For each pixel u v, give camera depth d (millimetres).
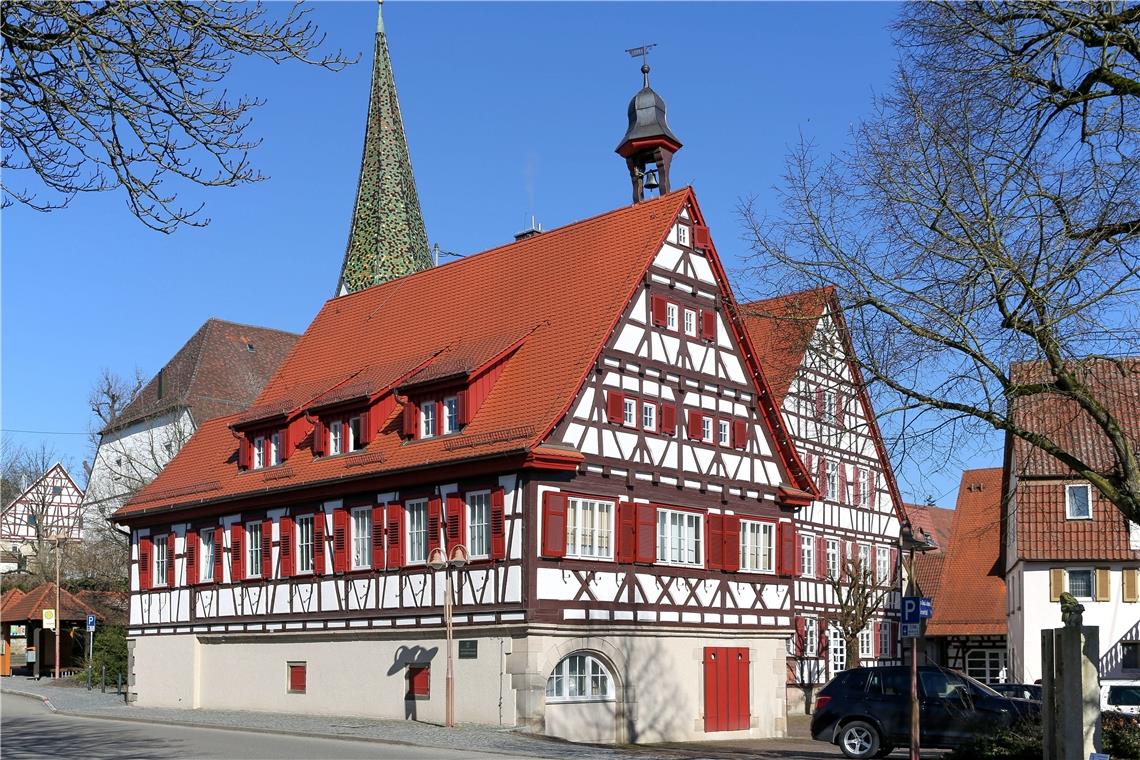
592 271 35375
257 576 37875
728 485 36562
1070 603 19047
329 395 37562
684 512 34969
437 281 40875
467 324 37469
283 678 36406
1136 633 43500
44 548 80312
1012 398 19031
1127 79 17344
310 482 35562
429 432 33906
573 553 31406
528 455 30156
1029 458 21375
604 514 32406
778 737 37250
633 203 36906
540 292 36219
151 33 11906
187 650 40031
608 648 31891
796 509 39406
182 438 60844
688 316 36031
